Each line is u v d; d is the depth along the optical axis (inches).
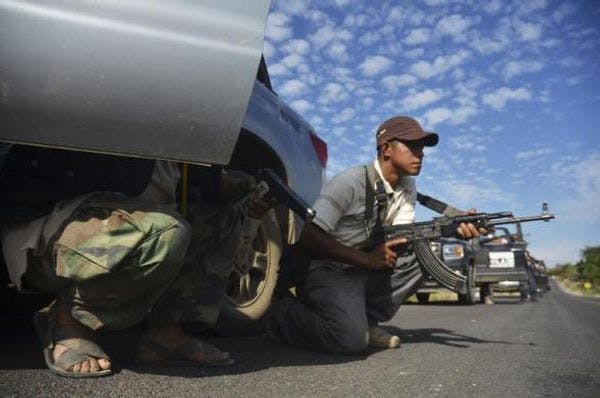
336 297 97.0
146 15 66.4
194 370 76.3
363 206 103.2
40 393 59.1
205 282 79.7
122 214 63.9
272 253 118.9
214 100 68.7
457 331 144.9
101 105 63.8
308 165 126.3
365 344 97.3
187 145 68.3
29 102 61.1
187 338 79.3
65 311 69.3
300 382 73.0
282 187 75.4
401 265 110.1
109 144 65.0
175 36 67.2
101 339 98.4
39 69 61.3
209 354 79.4
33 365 72.7
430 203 111.0
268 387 69.2
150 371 73.5
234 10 71.1
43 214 65.4
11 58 60.2
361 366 87.0
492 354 103.3
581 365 93.2
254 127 112.9
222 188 83.7
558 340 130.0
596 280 1946.4
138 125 65.7
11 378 64.5
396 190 108.9
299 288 102.8
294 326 103.1
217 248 80.8
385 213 105.5
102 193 66.3
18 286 64.6
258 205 78.4
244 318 112.4
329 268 102.6
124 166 71.3
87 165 69.3
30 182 66.6
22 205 65.6
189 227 68.2
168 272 67.2
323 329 97.3
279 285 106.7
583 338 136.6
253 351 99.2
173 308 76.6
